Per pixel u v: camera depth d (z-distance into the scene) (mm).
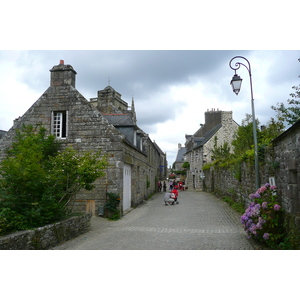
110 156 12305
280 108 10031
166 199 16562
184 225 9641
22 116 12844
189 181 39406
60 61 13219
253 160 10477
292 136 5816
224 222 10023
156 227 9383
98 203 12086
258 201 6699
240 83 8930
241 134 16453
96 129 12523
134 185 15742
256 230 6297
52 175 7645
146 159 21859
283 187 6496
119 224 10250
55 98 12859
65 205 8359
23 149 7305
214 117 38438
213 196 21312
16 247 5648
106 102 23734
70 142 12508
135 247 6617
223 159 19391
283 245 5672
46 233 6598
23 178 6766
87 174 8578
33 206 6844
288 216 5832
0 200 6707
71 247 6703
